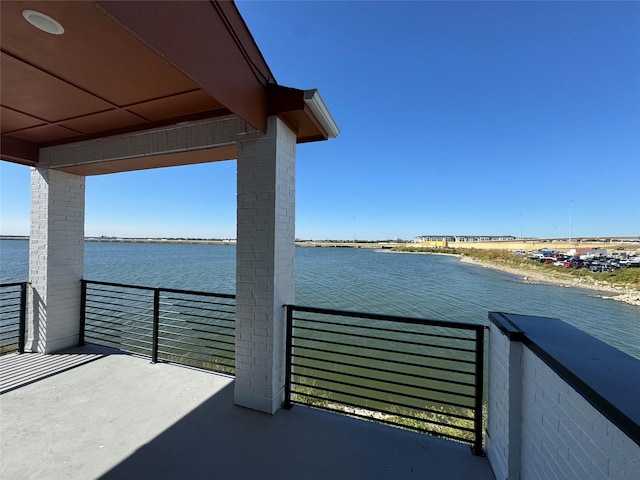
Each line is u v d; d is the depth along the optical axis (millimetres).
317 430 1967
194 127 2443
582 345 1163
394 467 1646
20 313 3195
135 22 1082
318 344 8398
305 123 2430
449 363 7316
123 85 1871
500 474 1499
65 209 3297
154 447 1771
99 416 2076
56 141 3010
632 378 847
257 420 2068
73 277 3379
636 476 639
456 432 2688
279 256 2238
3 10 1103
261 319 2186
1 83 1816
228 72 1719
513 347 1417
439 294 15680
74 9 1101
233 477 1553
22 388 2451
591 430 848
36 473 1538
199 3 1474
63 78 1750
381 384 5887
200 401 2297
